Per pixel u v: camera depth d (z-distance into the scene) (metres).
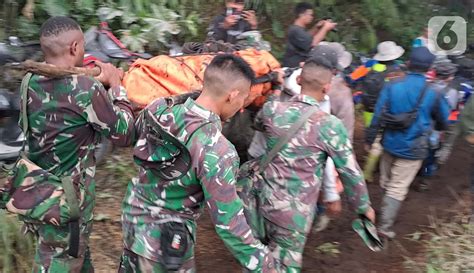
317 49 4.22
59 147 2.96
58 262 3.09
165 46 5.93
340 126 3.27
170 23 5.97
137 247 2.81
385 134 4.41
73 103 2.89
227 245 2.70
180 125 2.66
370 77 5.12
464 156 5.75
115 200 4.64
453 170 5.52
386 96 4.26
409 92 4.20
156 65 3.68
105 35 4.97
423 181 5.18
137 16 5.89
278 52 6.66
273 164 3.41
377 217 4.68
